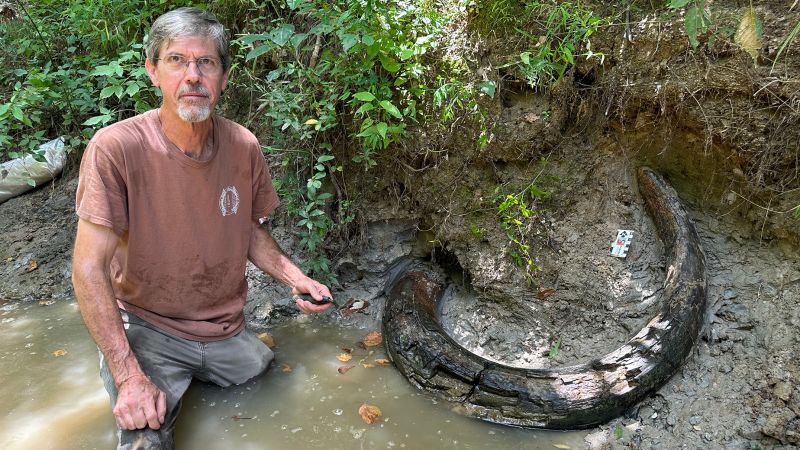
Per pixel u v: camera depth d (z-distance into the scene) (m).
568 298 1.79
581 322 1.76
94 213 1.30
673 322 1.55
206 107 1.33
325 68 1.89
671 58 1.68
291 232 2.12
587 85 1.83
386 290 2.02
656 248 1.78
